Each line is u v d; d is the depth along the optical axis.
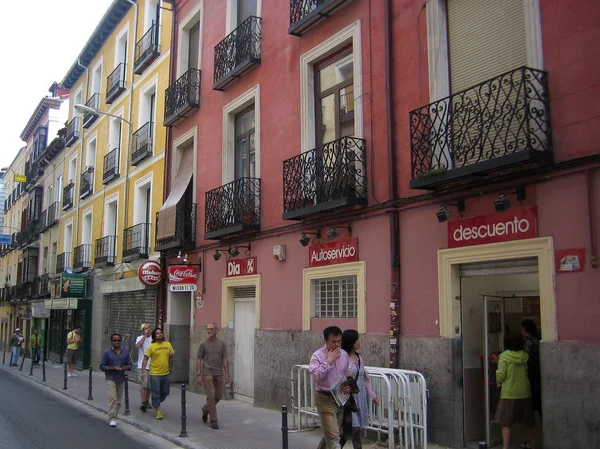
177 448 8.81
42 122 39.59
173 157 17.45
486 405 8.02
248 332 13.28
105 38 25.67
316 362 6.44
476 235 7.80
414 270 8.74
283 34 12.51
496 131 7.23
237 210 13.04
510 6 7.92
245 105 14.05
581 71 6.73
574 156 6.70
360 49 10.22
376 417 8.23
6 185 52.47
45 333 32.09
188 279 14.99
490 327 8.27
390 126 9.35
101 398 14.50
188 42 17.70
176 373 16.55
